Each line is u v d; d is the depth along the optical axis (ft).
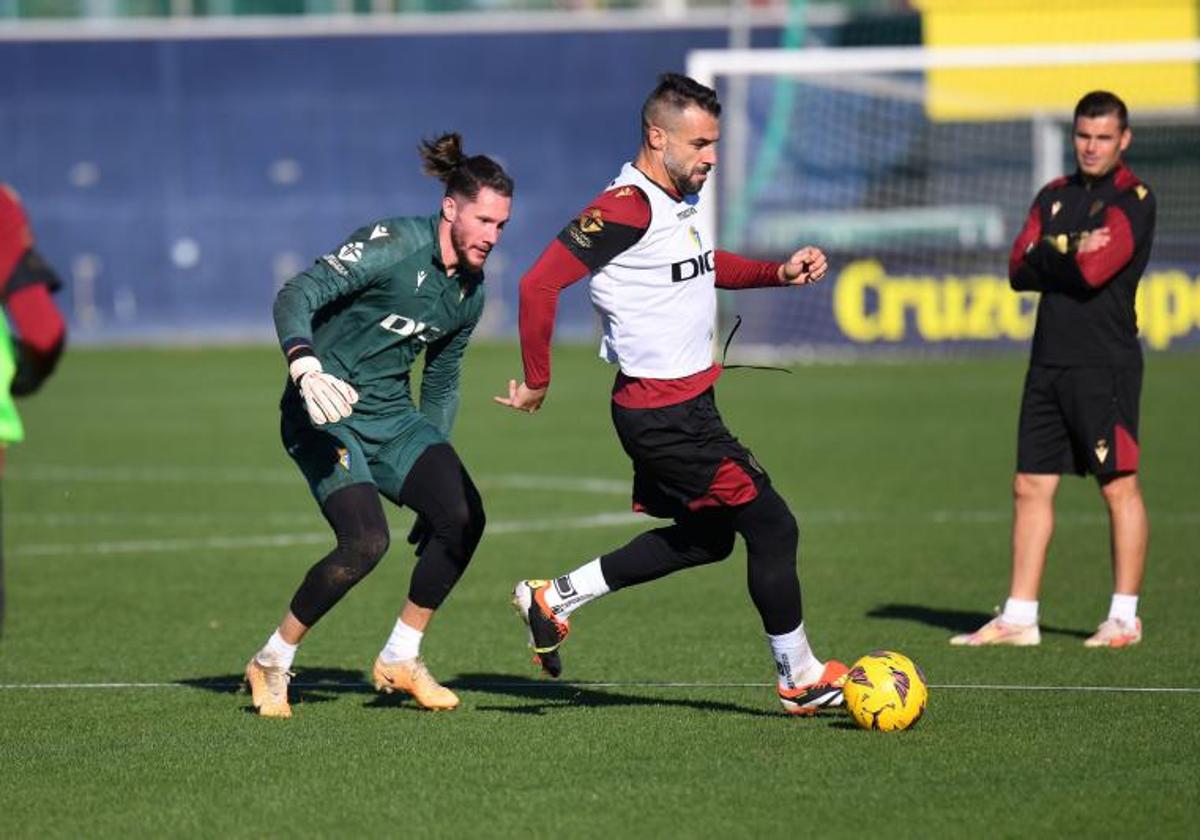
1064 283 99.71
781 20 428.97
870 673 78.48
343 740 78.07
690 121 74.95
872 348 352.28
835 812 64.75
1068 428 101.65
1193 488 174.19
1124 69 372.17
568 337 446.19
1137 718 80.74
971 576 128.47
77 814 65.87
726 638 106.01
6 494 182.91
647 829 62.80
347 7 452.76
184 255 454.81
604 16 443.73
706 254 77.00
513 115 448.24
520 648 103.86
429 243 81.87
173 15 456.86
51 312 56.39
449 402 87.86
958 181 376.89
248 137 453.58
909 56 274.98
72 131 452.76
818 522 156.66
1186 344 342.64
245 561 140.36
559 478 190.39
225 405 282.56
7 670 97.35
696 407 76.54
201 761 74.18
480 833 62.59
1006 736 77.05
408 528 163.12
